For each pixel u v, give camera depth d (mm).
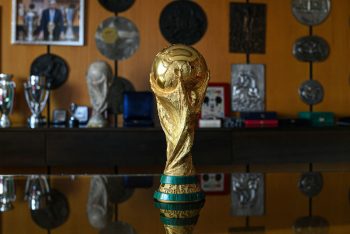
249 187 1405
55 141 2617
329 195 1245
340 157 2764
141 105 2895
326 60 3264
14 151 2596
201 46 3160
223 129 2691
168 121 1038
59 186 1426
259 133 2715
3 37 3012
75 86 3070
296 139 2738
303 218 951
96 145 2633
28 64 3039
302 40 3240
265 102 3209
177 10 3141
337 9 3266
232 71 3178
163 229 855
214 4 3170
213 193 1294
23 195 1262
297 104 3242
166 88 1022
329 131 2762
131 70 3109
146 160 2650
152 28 3125
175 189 1034
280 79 3227
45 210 1056
